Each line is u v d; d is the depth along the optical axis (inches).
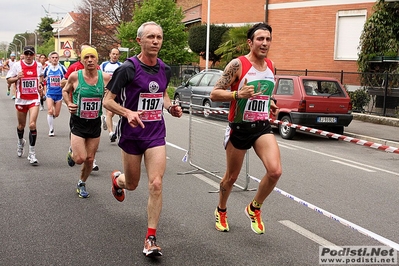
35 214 215.2
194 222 207.3
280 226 204.4
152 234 164.7
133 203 235.6
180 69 1213.1
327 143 490.0
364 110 693.3
